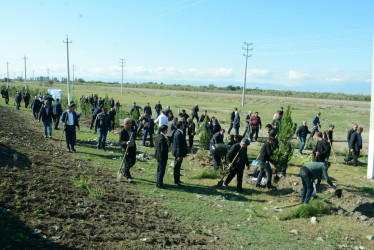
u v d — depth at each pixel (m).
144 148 16.22
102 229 5.76
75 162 10.79
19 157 9.02
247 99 67.38
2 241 4.46
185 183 10.55
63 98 34.72
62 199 6.71
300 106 51.00
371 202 8.98
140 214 7.04
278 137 11.97
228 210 8.23
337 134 24.69
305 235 7.01
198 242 6.07
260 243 6.42
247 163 10.06
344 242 6.75
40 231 5.09
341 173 13.26
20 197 6.20
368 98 78.19
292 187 10.28
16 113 24.38
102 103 28.59
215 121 16.50
